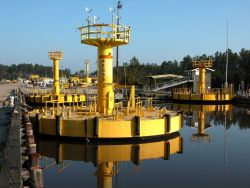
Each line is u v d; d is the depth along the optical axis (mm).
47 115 25234
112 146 22156
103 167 17922
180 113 27453
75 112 26219
